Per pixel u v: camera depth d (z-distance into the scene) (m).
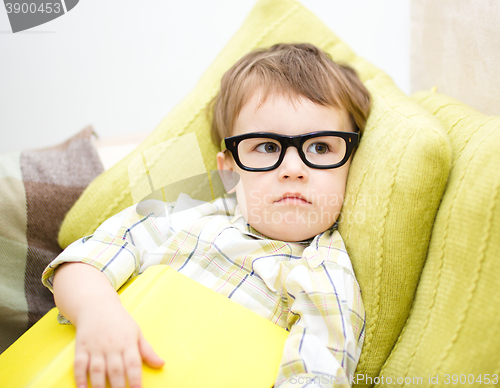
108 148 1.20
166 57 1.34
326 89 0.69
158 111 1.40
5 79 1.27
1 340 0.71
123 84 1.35
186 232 0.70
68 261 0.58
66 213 0.82
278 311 0.61
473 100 0.79
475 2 0.75
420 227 0.54
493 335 0.42
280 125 0.66
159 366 0.47
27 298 0.73
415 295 0.55
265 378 0.48
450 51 0.89
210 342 0.50
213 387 0.46
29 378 0.48
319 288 0.55
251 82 0.70
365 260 0.58
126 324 0.49
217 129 0.82
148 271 0.58
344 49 0.89
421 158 0.53
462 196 0.48
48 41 1.26
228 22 1.31
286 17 0.89
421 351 0.48
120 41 1.30
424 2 1.02
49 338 0.55
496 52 0.69
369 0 1.27
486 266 0.44
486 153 0.48
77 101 1.35
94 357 0.46
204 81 0.88
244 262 0.66
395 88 0.78
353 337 0.53
